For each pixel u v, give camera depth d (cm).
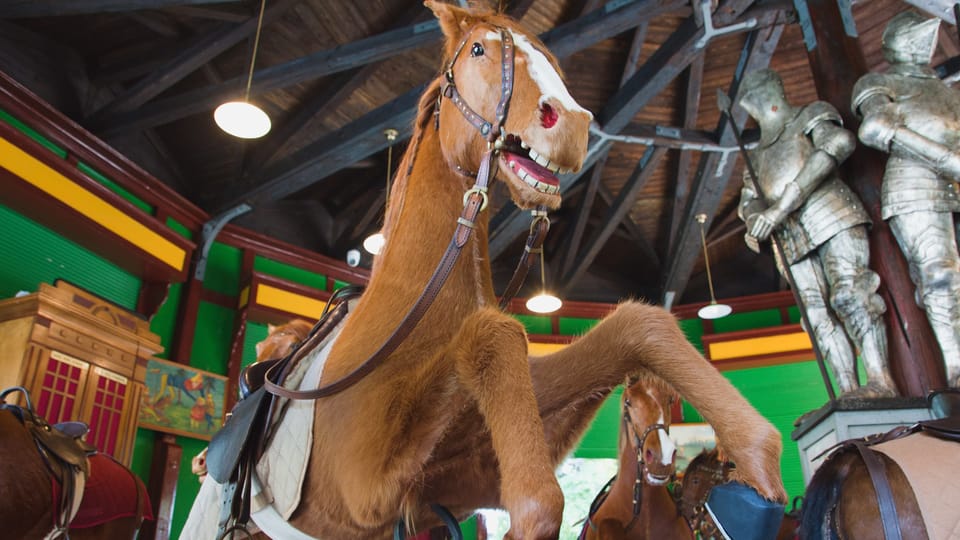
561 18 998
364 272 1245
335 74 1008
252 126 704
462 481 172
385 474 152
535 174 167
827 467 246
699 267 1572
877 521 219
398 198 210
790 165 488
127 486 489
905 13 486
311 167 998
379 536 178
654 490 413
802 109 504
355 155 987
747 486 150
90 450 472
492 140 175
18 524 393
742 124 1059
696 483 498
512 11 927
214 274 1073
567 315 1440
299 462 182
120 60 966
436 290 168
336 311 223
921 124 439
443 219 192
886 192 452
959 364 411
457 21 207
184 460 924
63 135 843
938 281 423
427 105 214
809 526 241
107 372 679
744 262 1546
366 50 859
